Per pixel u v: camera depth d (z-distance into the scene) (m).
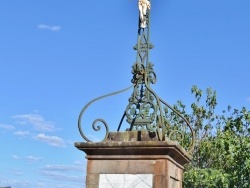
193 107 24.73
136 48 8.59
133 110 8.30
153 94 8.26
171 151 7.60
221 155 22.05
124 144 7.71
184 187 17.48
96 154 7.95
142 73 8.40
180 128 19.16
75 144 7.98
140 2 8.70
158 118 8.07
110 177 7.79
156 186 7.52
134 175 7.68
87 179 7.88
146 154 7.69
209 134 24.36
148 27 8.67
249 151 13.41
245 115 14.45
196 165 22.47
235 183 13.72
